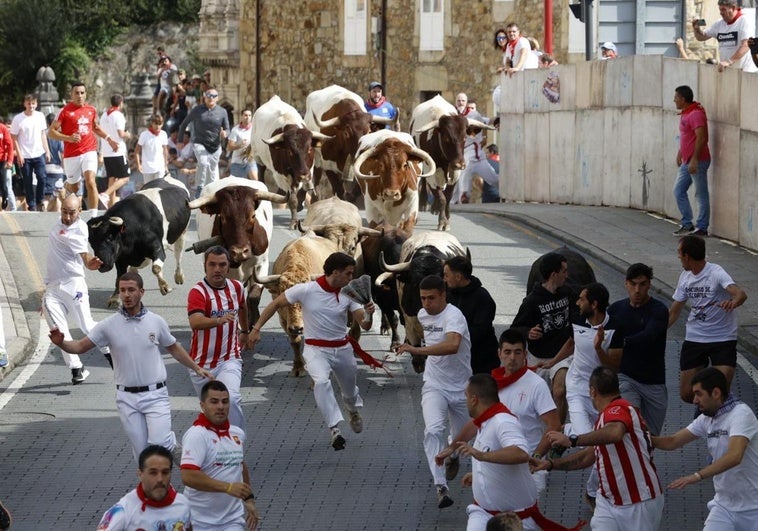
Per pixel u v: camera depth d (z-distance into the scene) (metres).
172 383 15.66
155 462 9.09
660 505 10.09
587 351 11.77
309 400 14.95
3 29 59.50
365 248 16.38
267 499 12.18
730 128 21.97
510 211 26.16
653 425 12.01
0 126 28.77
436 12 41.59
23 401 15.02
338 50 44.22
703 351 13.09
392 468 12.93
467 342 11.84
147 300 19.27
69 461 13.22
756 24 23.22
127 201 18.19
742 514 10.05
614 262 20.62
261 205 17.33
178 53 60.97
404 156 21.02
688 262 13.05
